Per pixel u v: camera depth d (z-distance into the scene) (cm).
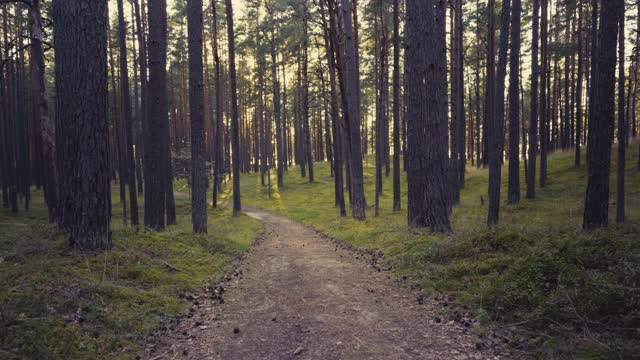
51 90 3578
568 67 3294
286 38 3769
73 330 483
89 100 759
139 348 496
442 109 1194
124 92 1922
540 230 834
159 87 1541
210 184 5412
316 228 2094
